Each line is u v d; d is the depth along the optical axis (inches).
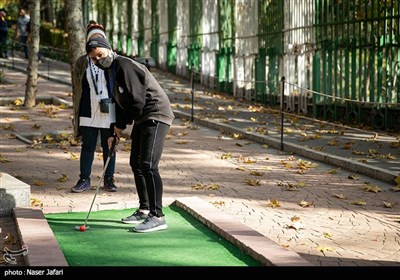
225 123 579.8
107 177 352.2
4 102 701.3
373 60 559.8
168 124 282.5
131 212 311.6
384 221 297.0
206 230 280.5
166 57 1061.1
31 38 684.1
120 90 274.4
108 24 1347.2
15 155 450.3
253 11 753.6
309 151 445.4
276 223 293.3
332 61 608.4
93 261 242.2
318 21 626.5
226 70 821.2
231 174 395.9
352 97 583.2
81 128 352.8
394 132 536.1
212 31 867.4
